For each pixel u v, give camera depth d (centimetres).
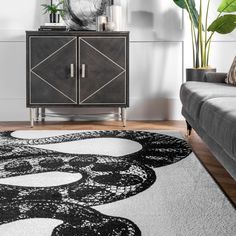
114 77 332
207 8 347
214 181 182
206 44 345
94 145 258
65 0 362
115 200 157
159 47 374
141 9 369
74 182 181
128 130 313
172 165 209
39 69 330
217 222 136
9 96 371
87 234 127
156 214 143
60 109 376
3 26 365
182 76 376
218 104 182
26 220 138
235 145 136
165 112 377
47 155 231
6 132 306
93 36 329
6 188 173
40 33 328
